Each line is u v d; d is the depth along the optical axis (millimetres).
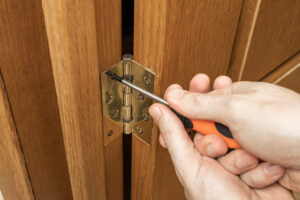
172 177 608
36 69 403
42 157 488
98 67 399
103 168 515
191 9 400
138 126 504
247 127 401
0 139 454
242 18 556
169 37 393
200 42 455
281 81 803
